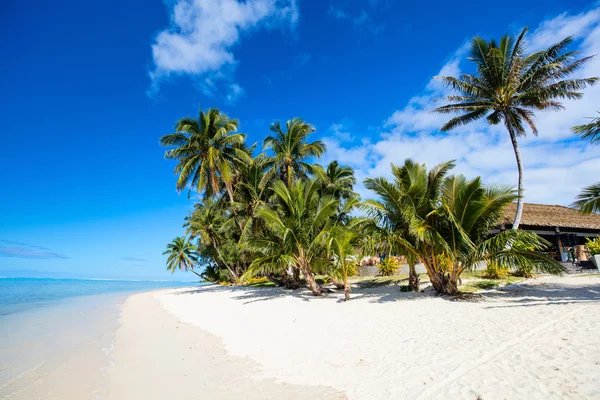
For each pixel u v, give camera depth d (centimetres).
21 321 1470
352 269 1434
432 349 597
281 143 2348
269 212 1608
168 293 3125
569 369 425
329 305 1244
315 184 1711
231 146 2441
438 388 432
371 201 1261
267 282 2947
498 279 1394
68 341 1036
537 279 1334
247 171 2366
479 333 652
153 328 1216
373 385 479
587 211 1096
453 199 1142
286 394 493
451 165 1223
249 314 1257
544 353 491
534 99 1705
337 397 461
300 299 1499
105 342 1012
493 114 1875
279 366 629
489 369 466
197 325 1184
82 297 2936
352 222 1369
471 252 1113
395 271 2019
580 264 1548
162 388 582
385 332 766
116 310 1881
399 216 1259
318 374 559
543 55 1688
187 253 4938
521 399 373
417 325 793
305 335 834
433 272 1217
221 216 3172
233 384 561
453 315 850
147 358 793
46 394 593
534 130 1802
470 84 1781
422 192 1228
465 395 402
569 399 357
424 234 1110
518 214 1680
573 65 1609
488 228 1147
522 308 828
